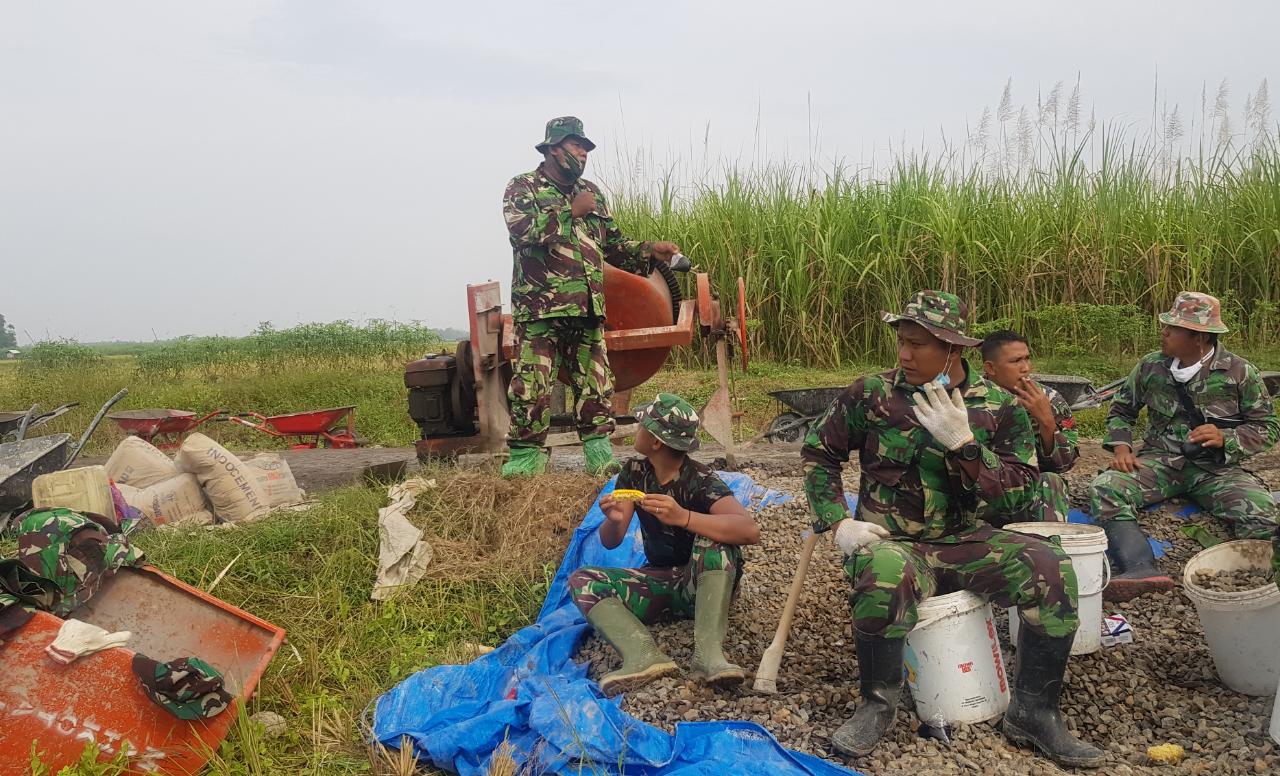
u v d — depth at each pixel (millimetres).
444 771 3600
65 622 3342
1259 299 11898
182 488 6168
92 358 19438
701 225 13070
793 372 11719
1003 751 3400
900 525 3689
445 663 4527
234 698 3631
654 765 3299
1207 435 5203
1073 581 3389
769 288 12617
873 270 12219
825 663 4156
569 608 4797
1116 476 5391
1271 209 11812
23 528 3561
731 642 4375
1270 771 3178
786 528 5598
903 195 12836
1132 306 11000
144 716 3387
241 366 17641
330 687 4352
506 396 7066
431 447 7402
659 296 6969
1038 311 11852
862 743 3373
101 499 5066
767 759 3314
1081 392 7895
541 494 5742
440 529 5602
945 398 3404
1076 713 3711
